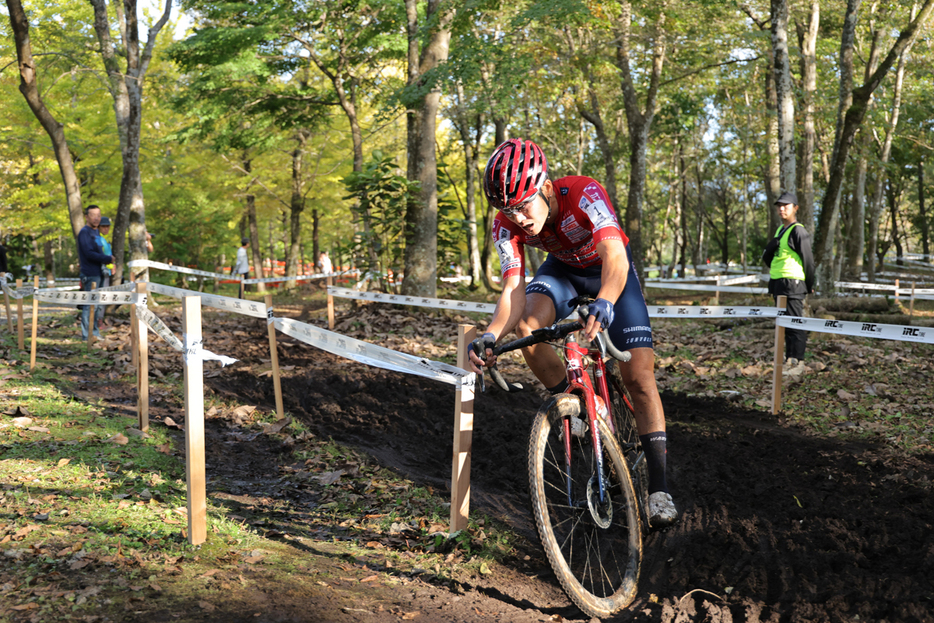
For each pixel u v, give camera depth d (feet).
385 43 59.57
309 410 18.90
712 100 83.56
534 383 22.18
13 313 40.52
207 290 98.89
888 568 9.20
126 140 41.86
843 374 23.16
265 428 16.90
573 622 8.55
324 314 40.63
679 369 24.86
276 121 68.13
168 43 66.74
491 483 13.80
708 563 10.07
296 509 12.09
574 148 86.22
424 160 41.14
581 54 48.34
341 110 76.48
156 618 7.27
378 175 40.86
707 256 163.22
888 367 24.06
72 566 8.29
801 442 15.62
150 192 74.64
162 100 63.67
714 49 54.75
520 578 9.81
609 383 10.93
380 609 8.14
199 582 8.25
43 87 58.90
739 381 22.89
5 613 7.09
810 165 50.24
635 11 50.62
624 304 9.76
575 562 10.46
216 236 95.66
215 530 10.13
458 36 42.63
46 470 12.28
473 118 71.77
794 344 24.68
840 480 12.82
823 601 8.55
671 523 9.13
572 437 9.91
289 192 88.43
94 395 18.72
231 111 64.90
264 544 9.96
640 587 9.78
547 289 10.28
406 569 9.62
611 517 9.46
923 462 13.62
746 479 13.41
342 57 61.87
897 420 17.47
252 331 33.22
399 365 11.60
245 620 7.43
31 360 21.95
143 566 8.54
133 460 13.35
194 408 9.45
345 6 57.26
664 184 117.91
